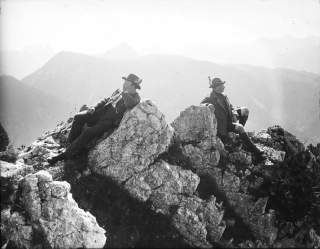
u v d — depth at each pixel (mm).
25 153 15766
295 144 17812
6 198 12086
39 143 16688
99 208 12734
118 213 12703
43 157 15031
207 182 14477
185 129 15508
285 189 14008
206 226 13141
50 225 11523
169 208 13242
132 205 13062
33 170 13711
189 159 14820
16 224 11523
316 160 16750
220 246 12688
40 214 11695
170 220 12945
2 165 13305
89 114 15133
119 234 12117
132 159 13805
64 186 12180
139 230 12367
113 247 11719
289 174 14398
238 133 15977
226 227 13359
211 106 15664
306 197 13898
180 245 12250
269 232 13391
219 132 15820
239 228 13516
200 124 15414
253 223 13695
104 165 13852
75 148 14297
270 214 13719
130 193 13344
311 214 14070
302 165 14531
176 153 14719
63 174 13617
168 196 13414
